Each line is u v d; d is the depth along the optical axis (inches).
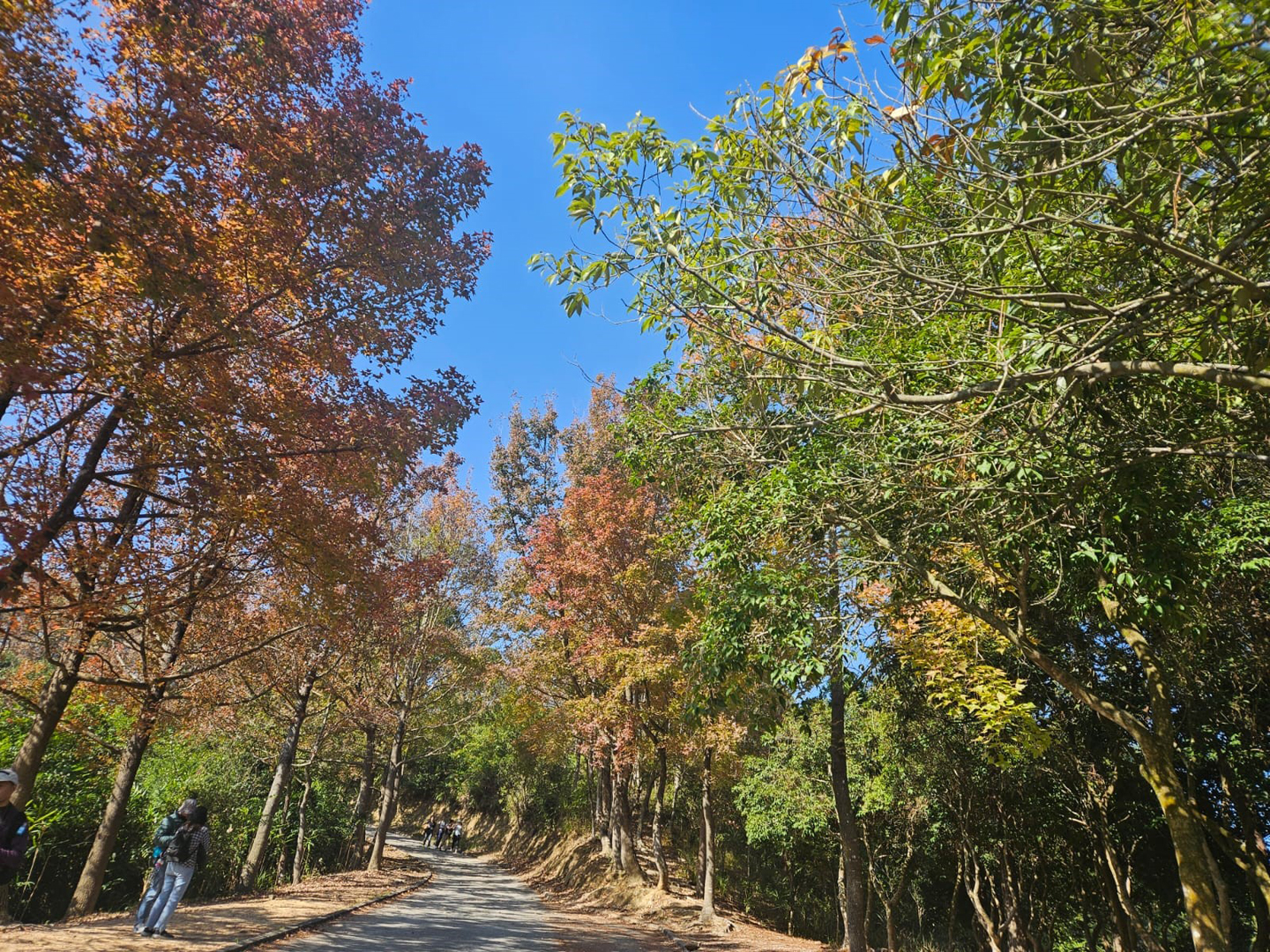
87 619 368.8
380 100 414.0
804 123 216.1
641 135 221.8
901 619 398.3
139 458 397.1
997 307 221.1
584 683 946.1
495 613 1000.2
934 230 224.5
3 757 544.4
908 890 857.5
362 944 432.1
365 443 440.1
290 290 394.3
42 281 284.8
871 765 679.7
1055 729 486.9
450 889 946.1
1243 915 566.3
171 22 309.7
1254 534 344.2
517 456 1533.0
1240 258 190.9
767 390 257.1
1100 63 161.2
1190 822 282.8
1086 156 182.1
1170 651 418.0
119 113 298.0
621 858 944.3
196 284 302.2
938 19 168.7
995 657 471.5
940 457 252.7
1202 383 253.0
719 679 392.2
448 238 458.9
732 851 1164.5
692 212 231.8
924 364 201.5
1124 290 212.4
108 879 671.1
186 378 350.9
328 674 826.8
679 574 799.1
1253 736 429.1
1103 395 265.9
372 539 487.8
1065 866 628.4
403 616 850.8
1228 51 140.1
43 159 252.8
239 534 428.5
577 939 589.3
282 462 449.7
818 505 307.0
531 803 1642.5
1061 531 308.0
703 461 386.0
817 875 951.6
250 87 344.8
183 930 391.9
